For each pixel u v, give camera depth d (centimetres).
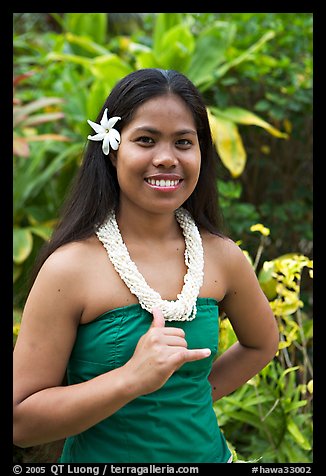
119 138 116
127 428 115
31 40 382
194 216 133
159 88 114
